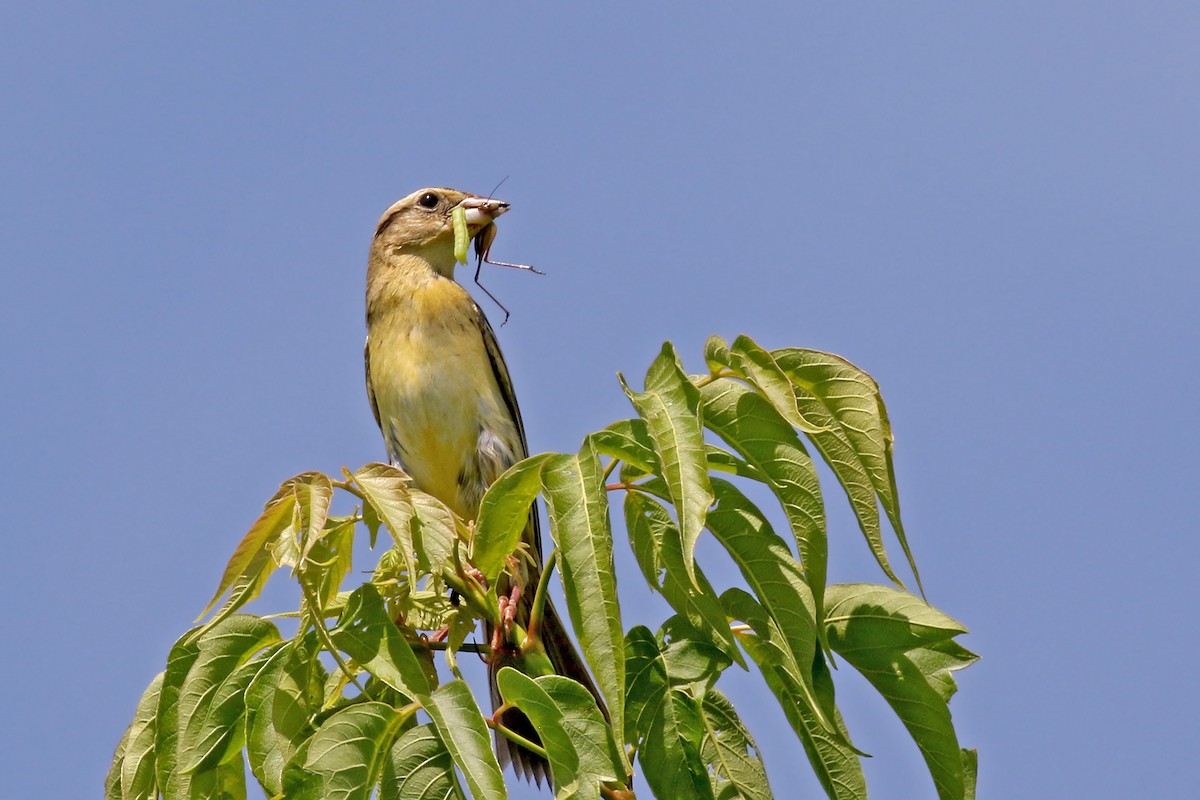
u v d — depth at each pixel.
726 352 6.27
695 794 6.04
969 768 6.50
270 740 6.19
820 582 5.82
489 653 6.97
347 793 5.64
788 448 5.95
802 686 5.75
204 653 6.32
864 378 6.31
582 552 5.47
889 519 6.15
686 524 5.32
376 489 6.21
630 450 5.99
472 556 6.06
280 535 6.13
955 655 6.64
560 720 5.45
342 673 7.00
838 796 6.21
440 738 5.64
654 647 6.32
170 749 6.20
